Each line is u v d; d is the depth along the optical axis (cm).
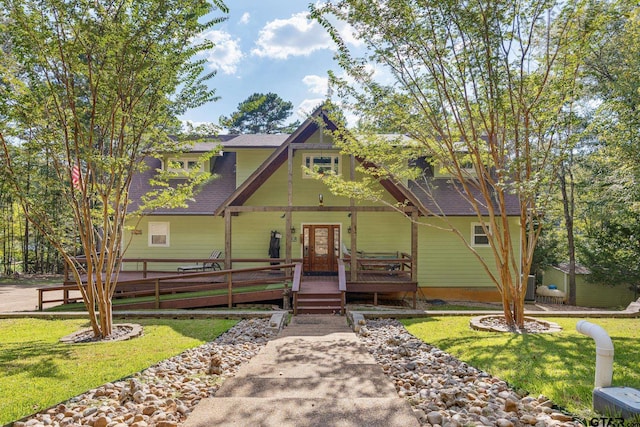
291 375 453
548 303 1656
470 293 1477
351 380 429
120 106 654
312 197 1494
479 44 684
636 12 717
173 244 1522
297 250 1498
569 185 1762
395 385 425
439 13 687
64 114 625
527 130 700
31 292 1666
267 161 1227
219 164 1720
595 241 1622
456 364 502
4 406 363
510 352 539
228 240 1222
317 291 1098
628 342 595
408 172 960
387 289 1195
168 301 1096
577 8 655
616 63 1002
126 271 1470
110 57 609
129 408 359
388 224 1492
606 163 1023
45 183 666
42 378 444
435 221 1486
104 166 623
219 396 381
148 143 762
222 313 900
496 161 726
